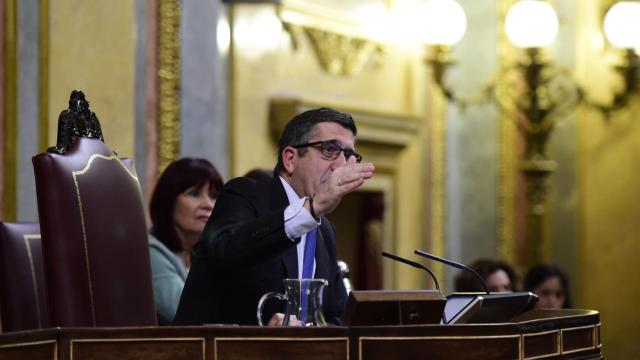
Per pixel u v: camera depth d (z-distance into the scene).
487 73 28.05
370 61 25.47
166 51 18.39
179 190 14.03
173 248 14.20
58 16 15.79
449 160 28.11
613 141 27.62
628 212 27.48
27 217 15.31
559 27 27.95
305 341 8.82
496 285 18.98
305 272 11.22
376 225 25.89
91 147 10.14
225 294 10.88
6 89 15.14
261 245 10.01
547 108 25.12
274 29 22.58
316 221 9.97
